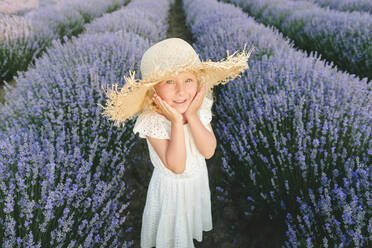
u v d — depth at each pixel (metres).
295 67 3.17
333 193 1.78
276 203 2.09
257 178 2.31
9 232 1.41
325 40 5.49
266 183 2.19
